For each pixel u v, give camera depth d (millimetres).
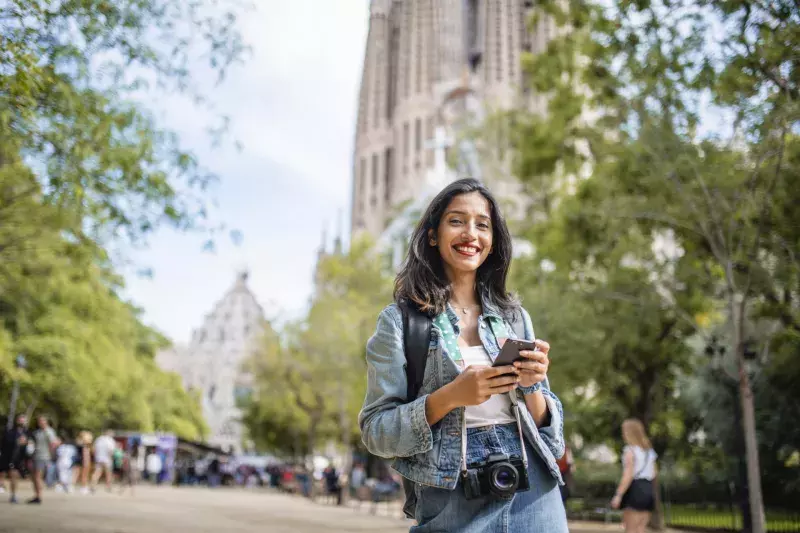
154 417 53594
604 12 11148
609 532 15367
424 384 1977
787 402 14766
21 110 7961
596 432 21672
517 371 1731
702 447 20016
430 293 2051
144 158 8961
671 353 17922
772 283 11344
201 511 16328
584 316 15984
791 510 15469
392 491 23703
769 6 9203
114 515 12758
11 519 10406
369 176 125750
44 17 7270
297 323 36094
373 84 132375
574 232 15781
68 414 32812
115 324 34312
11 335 25703
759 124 9867
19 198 10875
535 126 17156
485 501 1820
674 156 11438
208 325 105312
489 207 2186
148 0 7805
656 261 14852
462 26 119375
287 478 43344
